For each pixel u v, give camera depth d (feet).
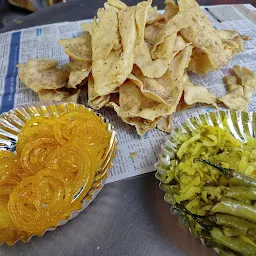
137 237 1.05
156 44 1.36
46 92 1.50
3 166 1.08
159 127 1.39
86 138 1.17
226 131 1.23
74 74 1.41
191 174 1.10
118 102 1.40
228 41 1.70
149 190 1.18
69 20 2.19
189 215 1.01
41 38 2.02
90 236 1.05
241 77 1.62
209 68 1.57
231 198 0.99
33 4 3.23
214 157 1.16
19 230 0.98
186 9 1.45
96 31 1.39
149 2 1.35
